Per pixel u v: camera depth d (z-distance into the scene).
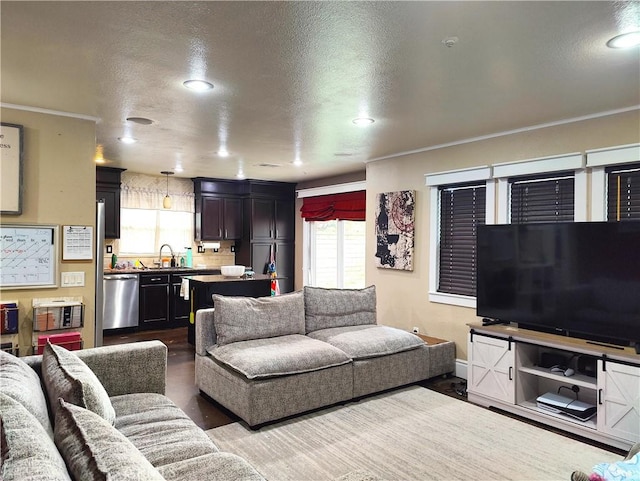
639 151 3.20
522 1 1.79
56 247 3.37
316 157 5.40
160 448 1.90
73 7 1.87
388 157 5.30
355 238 7.01
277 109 3.36
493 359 3.62
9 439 1.13
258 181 7.63
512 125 3.84
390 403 3.72
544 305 3.47
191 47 2.27
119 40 2.19
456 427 3.24
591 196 3.52
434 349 4.30
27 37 2.15
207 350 3.75
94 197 3.55
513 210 4.10
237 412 3.25
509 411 3.51
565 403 3.27
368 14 1.91
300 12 1.90
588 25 2.00
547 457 2.79
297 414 3.39
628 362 2.86
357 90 2.93
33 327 3.22
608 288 3.11
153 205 7.15
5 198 3.15
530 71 2.58
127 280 6.42
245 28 2.06
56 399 1.68
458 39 2.16
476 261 4.04
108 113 3.46
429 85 2.83
